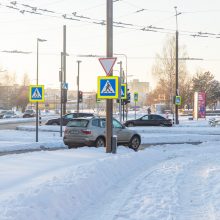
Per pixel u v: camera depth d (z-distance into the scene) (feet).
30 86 73.92
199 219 24.08
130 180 38.34
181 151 67.67
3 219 19.92
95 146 65.05
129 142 70.90
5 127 142.00
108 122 56.03
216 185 34.88
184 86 238.48
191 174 41.57
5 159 47.01
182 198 29.86
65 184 29.35
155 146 76.28
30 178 33.32
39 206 23.63
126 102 120.26
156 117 137.39
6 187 29.17
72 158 49.16
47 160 46.68
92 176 34.01
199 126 136.56
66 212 25.08
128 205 27.61
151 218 24.26
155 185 35.06
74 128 65.67
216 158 57.47
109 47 54.44
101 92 53.47
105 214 25.36
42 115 255.70
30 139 85.97
